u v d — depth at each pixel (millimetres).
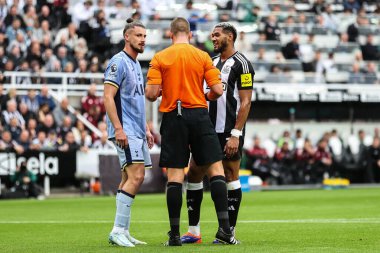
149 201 66562
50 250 29328
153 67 29844
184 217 47188
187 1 101688
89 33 92500
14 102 79562
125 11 97438
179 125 29625
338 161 91250
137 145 31047
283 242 31594
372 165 92312
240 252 27297
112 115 30719
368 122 100000
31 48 86938
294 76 97875
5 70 85750
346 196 70875
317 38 105062
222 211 29641
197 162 29844
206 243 31156
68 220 47219
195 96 29828
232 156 31594
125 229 31328
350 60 104625
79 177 79125
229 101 31859
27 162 77000
